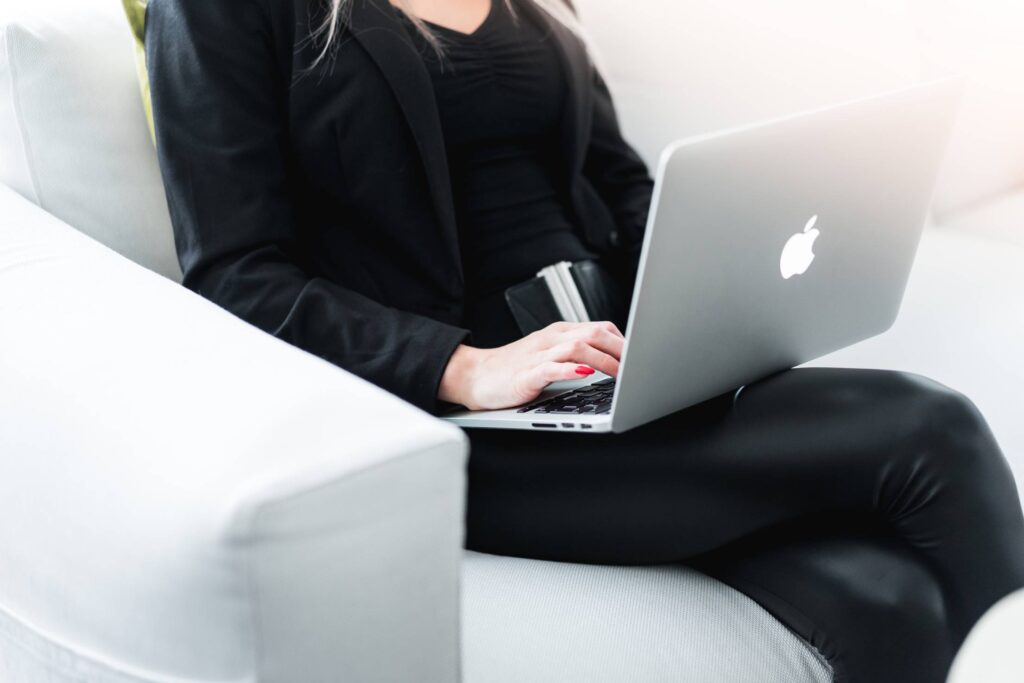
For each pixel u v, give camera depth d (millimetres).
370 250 1237
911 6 1781
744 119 1673
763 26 1675
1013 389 1284
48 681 845
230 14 1166
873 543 963
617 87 1696
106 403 788
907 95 1004
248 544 639
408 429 707
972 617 924
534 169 1350
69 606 790
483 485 1062
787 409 982
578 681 910
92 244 1093
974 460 942
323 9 1195
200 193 1141
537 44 1350
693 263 877
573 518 1025
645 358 899
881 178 1019
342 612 687
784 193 915
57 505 782
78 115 1254
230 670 670
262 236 1145
